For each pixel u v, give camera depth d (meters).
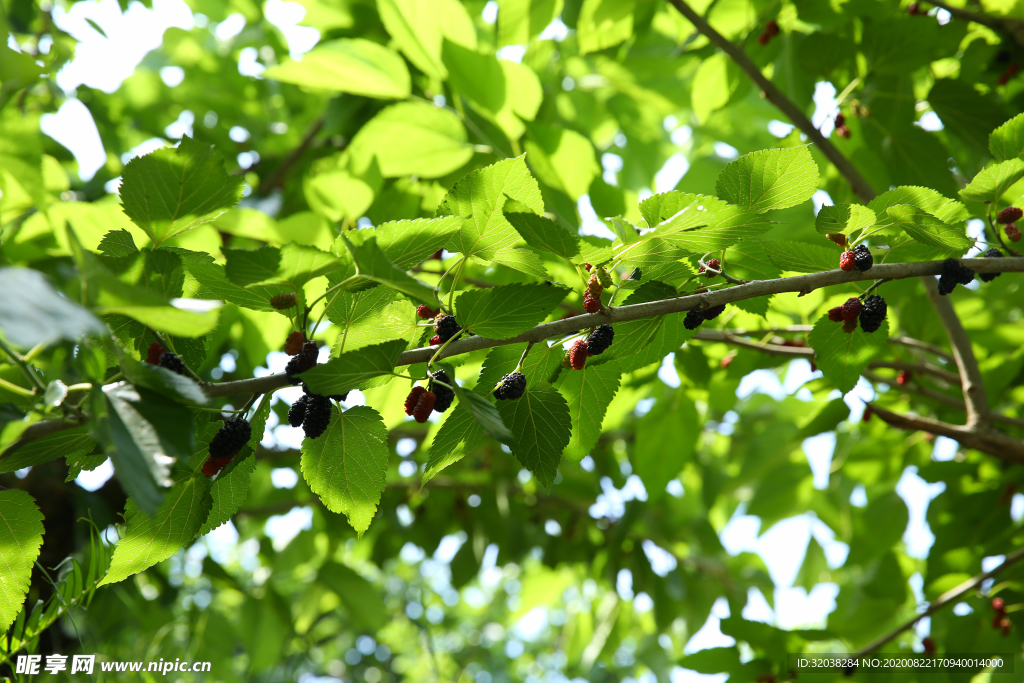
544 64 2.51
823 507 3.02
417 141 1.84
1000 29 1.78
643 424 2.11
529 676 7.89
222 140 2.83
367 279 1.26
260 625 2.74
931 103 1.83
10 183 1.50
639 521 2.71
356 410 1.31
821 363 1.44
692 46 2.07
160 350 1.28
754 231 1.30
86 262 1.18
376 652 6.48
